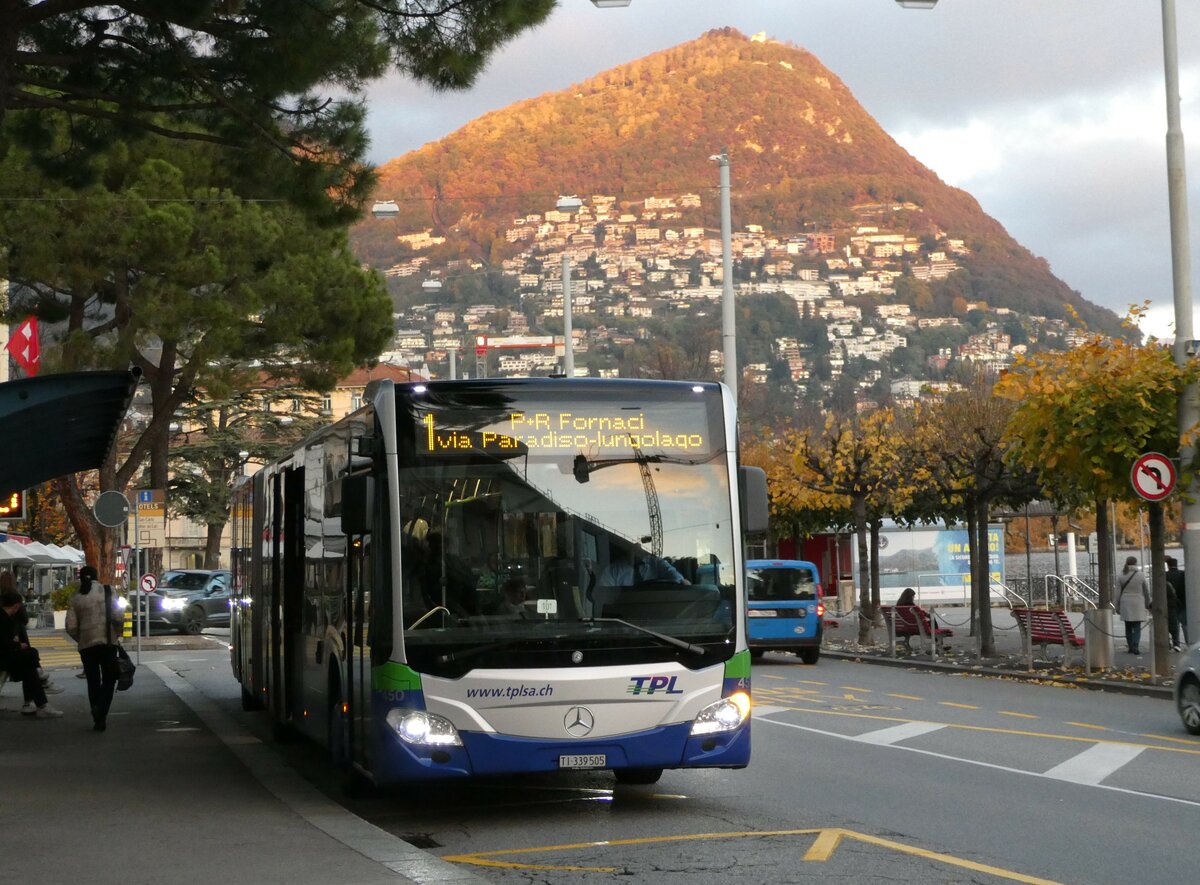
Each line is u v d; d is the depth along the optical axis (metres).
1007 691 24.12
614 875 9.45
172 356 37.94
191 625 51.03
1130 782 13.44
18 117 17.14
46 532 67.88
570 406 11.79
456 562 11.37
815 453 36.88
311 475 15.27
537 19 14.78
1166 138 23.91
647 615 11.52
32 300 34.56
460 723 11.15
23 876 9.06
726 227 34.12
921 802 12.33
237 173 17.08
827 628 45.00
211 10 13.99
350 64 15.13
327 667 13.78
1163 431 24.19
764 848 10.27
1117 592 31.41
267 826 11.04
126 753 16.48
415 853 9.78
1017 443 25.75
